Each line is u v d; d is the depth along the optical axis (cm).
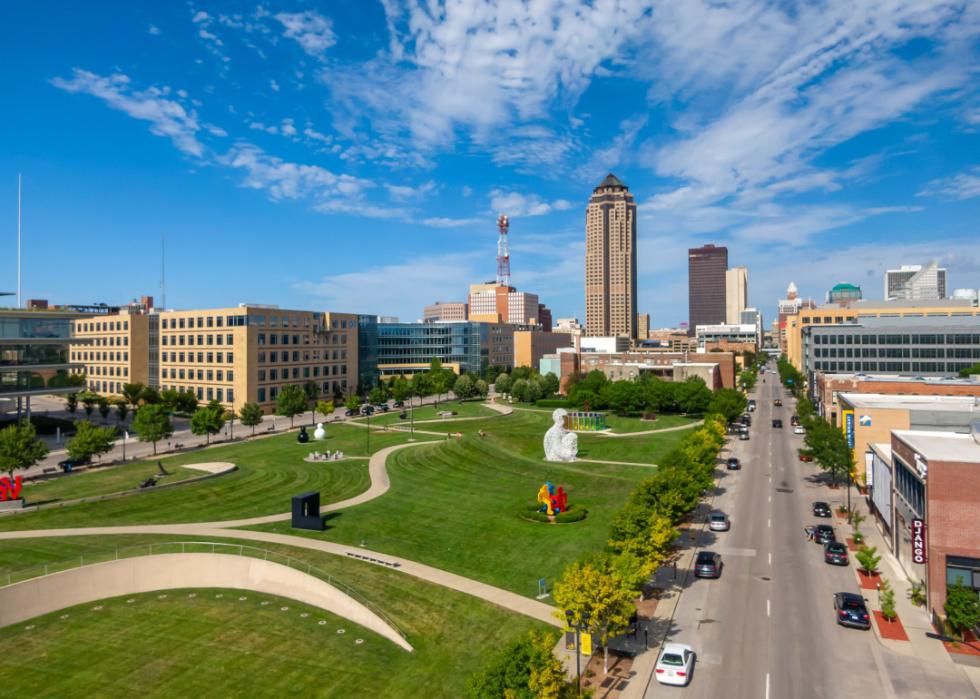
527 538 5644
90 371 16450
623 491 7394
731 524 6206
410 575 4691
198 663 3641
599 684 3322
